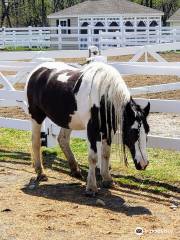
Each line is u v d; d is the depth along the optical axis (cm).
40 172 834
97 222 634
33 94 829
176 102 845
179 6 8100
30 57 1426
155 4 8162
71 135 977
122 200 728
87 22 4931
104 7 4897
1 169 906
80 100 739
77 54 1487
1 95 1080
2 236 590
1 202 716
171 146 848
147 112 700
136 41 3312
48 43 3559
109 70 712
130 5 4956
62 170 894
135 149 682
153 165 888
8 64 1149
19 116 1293
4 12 6994
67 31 4975
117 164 893
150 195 757
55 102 780
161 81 1802
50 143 1008
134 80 1850
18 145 1068
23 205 703
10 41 3766
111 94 702
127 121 688
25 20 7769
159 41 3469
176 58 2730
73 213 667
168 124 1179
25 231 604
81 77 752
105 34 3234
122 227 616
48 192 767
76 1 8162
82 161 931
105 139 757
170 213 672
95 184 748
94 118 726
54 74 799
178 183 795
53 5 8175
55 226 620
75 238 582
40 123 840
